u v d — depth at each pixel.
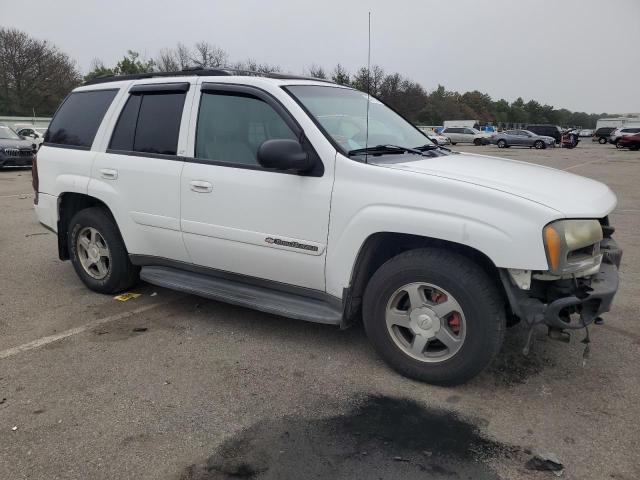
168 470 2.63
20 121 41.78
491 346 3.15
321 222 3.51
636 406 3.17
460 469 2.63
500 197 2.99
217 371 3.60
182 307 4.76
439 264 3.20
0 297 5.01
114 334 4.18
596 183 3.80
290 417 3.06
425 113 75.69
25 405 3.17
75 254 5.12
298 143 3.46
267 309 3.81
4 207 9.93
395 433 2.91
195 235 4.11
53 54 57.44
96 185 4.68
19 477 2.57
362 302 3.71
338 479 2.56
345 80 29.47
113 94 4.77
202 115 4.09
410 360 3.42
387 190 3.29
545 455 2.72
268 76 4.05
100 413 3.10
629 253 6.64
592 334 4.16
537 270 2.95
